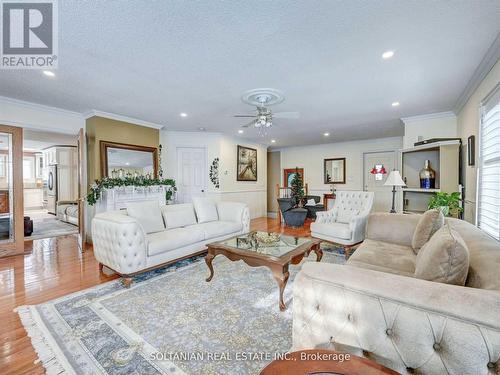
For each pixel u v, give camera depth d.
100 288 2.56
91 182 4.45
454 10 1.73
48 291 2.50
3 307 2.18
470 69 2.65
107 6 1.69
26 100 3.69
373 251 2.39
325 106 3.92
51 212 7.76
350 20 1.84
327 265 1.19
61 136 5.55
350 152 7.44
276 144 8.01
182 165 6.01
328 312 1.05
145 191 4.87
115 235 2.61
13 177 3.76
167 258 3.01
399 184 4.04
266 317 2.00
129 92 3.33
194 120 4.89
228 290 2.50
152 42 2.13
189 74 2.76
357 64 2.53
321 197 7.95
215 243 2.81
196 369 1.46
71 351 1.61
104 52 2.29
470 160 3.22
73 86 3.13
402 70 2.68
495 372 0.73
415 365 0.86
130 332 1.81
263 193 8.06
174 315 2.03
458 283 1.12
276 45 2.18
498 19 1.82
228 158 6.57
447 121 4.29
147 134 5.14
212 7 1.70
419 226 2.30
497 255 1.16
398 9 1.72
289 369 0.82
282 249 2.56
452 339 0.79
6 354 1.58
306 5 1.68
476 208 2.85
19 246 3.82
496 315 0.76
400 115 4.46
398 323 0.89
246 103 3.77
